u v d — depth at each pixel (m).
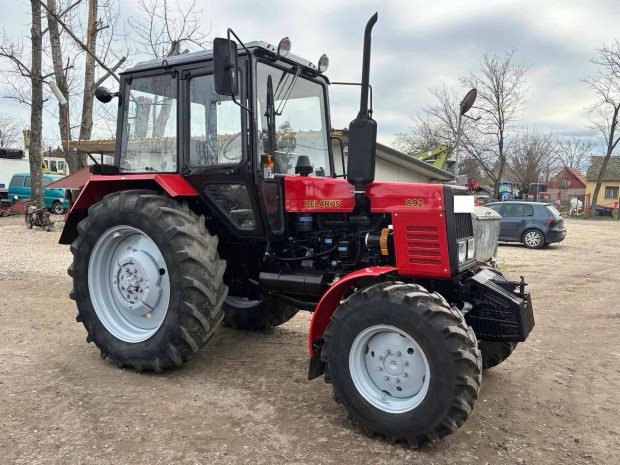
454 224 3.29
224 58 3.40
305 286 3.94
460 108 4.50
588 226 25.66
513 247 14.80
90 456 2.87
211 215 4.45
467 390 2.91
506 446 3.11
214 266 3.98
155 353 3.98
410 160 14.71
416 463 2.89
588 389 4.05
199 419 3.34
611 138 34.75
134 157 4.57
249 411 3.48
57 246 12.11
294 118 4.38
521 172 44.88
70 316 5.86
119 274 4.29
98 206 4.29
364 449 3.04
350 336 3.22
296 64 4.32
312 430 3.24
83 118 14.15
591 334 5.65
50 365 4.27
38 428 3.17
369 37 3.12
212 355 4.62
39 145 15.52
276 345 4.94
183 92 4.21
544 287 8.45
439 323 2.94
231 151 4.01
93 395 3.68
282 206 4.05
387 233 3.54
